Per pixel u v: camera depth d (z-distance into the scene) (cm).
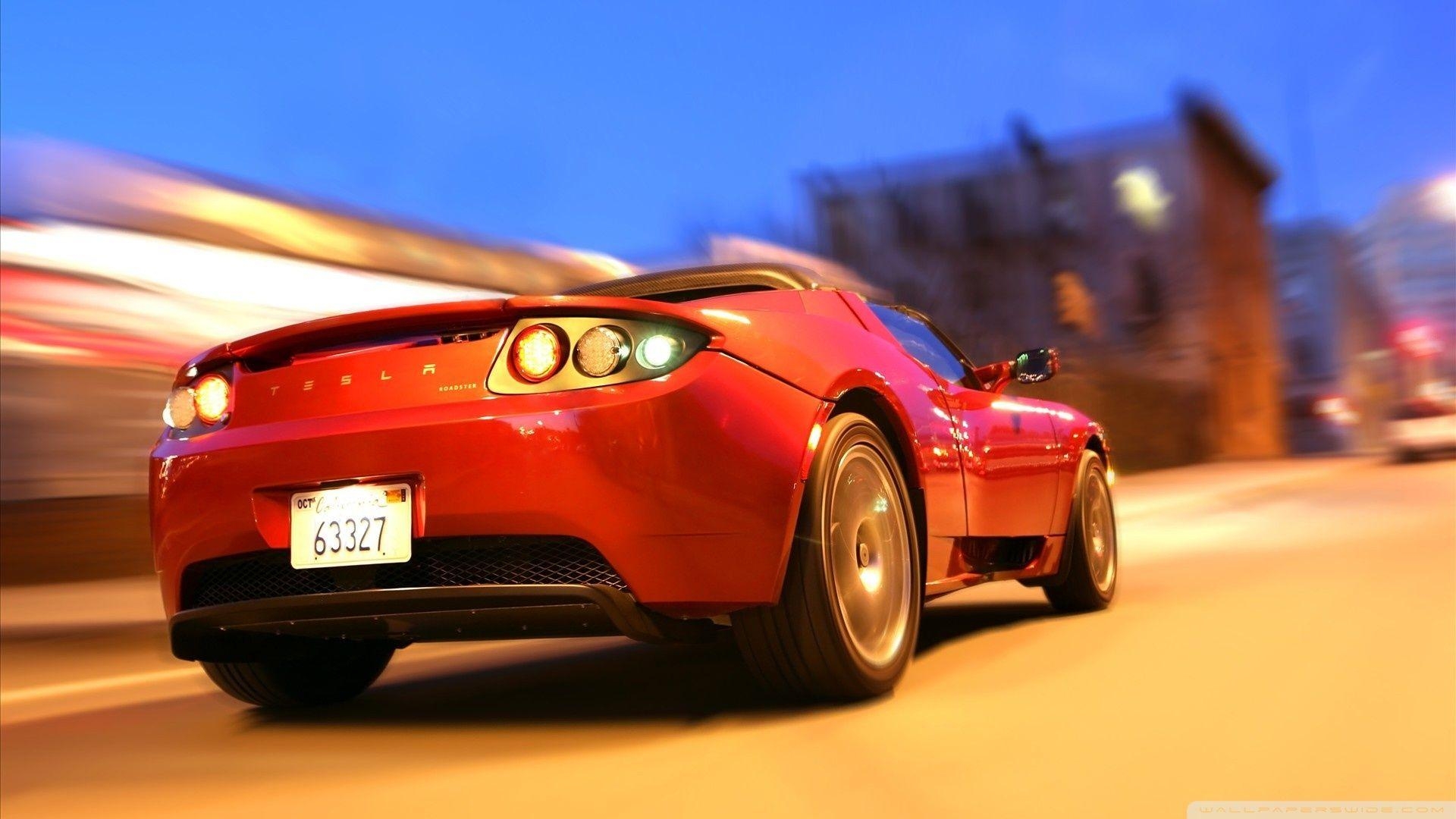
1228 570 600
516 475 247
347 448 259
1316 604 437
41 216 709
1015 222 3161
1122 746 234
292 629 284
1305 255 4631
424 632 279
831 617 270
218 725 332
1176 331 3416
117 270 732
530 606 254
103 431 705
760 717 282
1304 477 1736
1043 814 192
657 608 254
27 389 666
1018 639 393
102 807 244
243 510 271
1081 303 3222
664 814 206
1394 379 4800
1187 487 1594
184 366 293
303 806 231
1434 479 1466
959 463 349
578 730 285
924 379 345
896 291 2989
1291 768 213
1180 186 3472
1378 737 233
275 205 895
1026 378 443
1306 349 4612
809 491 270
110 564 706
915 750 239
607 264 1288
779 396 269
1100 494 476
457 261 1045
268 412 274
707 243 1791
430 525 253
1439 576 499
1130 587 554
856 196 3009
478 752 268
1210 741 235
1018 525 393
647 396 250
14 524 658
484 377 258
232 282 800
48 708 383
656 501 248
